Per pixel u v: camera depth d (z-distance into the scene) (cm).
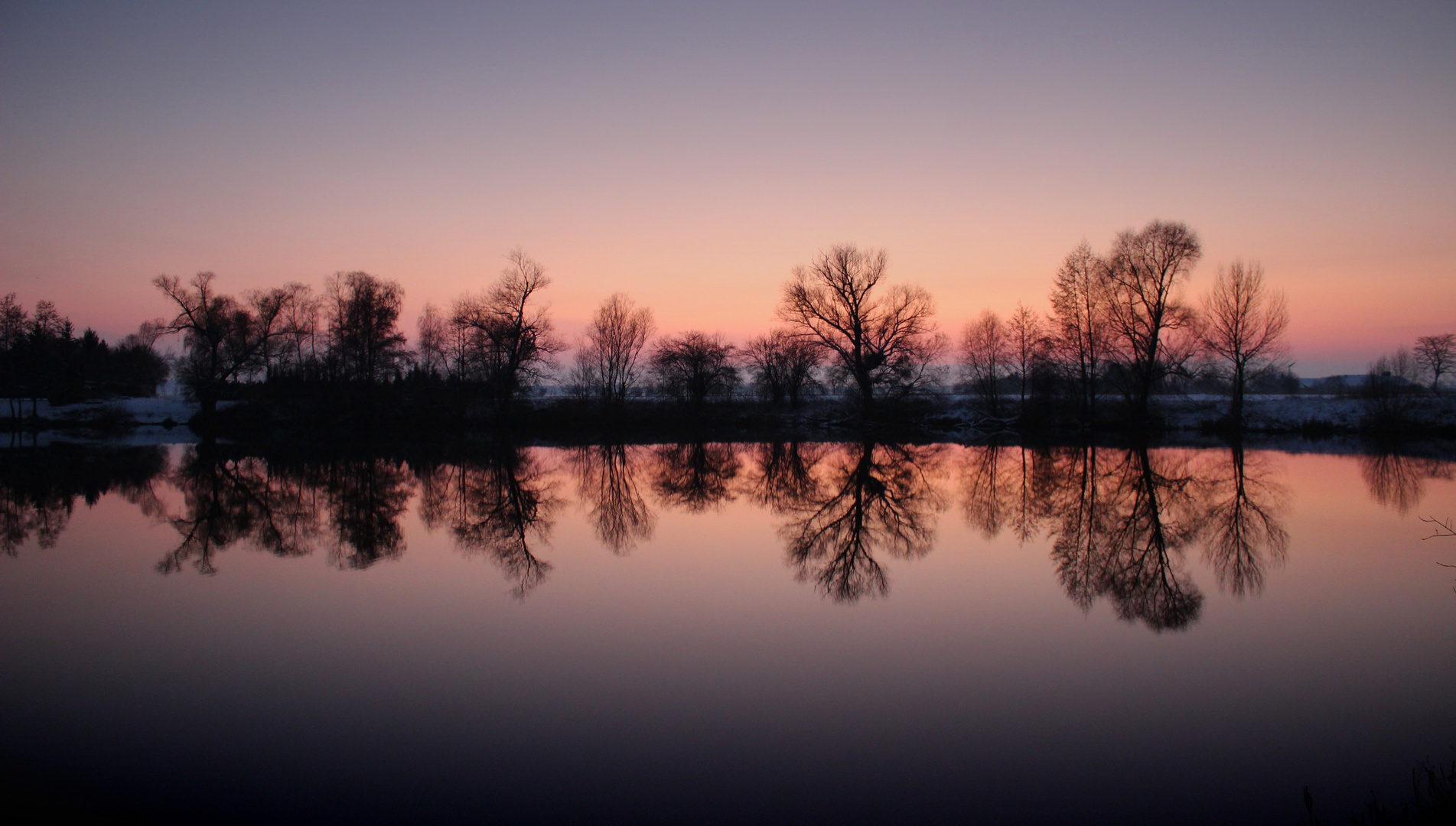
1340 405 4612
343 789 625
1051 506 2073
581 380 6425
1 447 3891
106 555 1463
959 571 1342
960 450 3856
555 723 745
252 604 1138
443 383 5894
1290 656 923
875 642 973
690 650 943
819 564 1392
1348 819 580
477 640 980
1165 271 4128
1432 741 709
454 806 601
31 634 1008
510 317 5050
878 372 5275
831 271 5050
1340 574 1313
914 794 617
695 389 5678
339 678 856
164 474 2756
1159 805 604
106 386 6688
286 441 4406
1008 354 5366
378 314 5291
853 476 2819
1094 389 4631
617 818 582
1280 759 678
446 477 2738
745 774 648
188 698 805
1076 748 696
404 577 1300
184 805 603
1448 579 1281
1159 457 3378
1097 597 1174
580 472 2942
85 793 621
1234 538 1617
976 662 905
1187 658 921
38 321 5622
